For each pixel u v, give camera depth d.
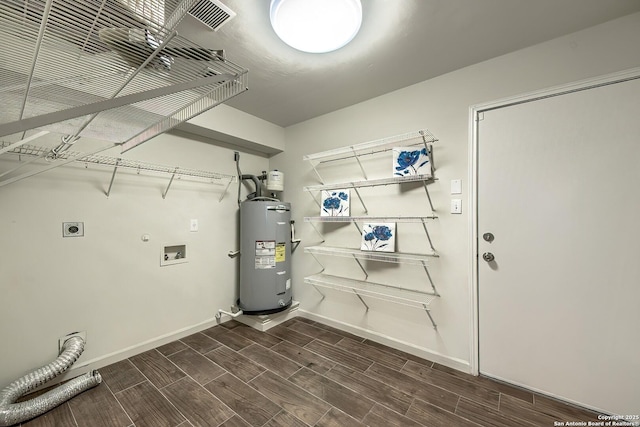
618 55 1.45
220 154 2.76
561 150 1.59
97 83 1.07
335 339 2.41
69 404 1.57
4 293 1.59
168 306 2.35
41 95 1.14
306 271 2.92
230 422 1.44
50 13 0.71
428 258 2.07
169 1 0.87
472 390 1.71
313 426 1.42
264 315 2.62
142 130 1.54
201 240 2.60
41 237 1.72
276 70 1.91
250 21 1.42
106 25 0.78
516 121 1.73
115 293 2.04
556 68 1.61
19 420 1.39
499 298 1.79
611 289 1.46
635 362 1.40
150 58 0.89
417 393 1.68
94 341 1.93
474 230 1.87
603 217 1.49
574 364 1.56
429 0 1.30
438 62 1.85
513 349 1.74
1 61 0.90
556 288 1.61
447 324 2.00
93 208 1.93
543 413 1.50
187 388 1.72
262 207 2.65
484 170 1.85
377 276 2.36
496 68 1.79
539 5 1.35
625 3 1.34
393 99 2.25
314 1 1.26
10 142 1.59
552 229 1.62
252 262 2.65
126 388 1.71
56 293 1.77
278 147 3.06
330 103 2.49
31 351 1.68
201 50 0.96
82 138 1.86
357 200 2.49
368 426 1.42
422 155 2.07
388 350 2.22
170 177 2.37
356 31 1.47
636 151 1.41
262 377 1.84
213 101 1.38
